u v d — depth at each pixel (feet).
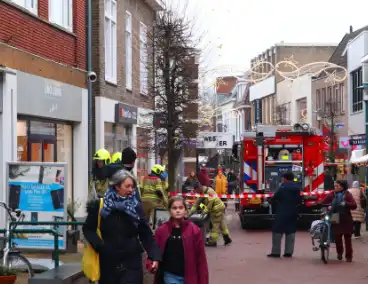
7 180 42.19
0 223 47.75
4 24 49.01
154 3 98.99
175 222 24.91
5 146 48.65
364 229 77.61
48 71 57.62
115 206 23.22
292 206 52.24
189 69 77.30
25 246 41.96
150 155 101.91
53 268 35.47
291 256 52.44
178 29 77.05
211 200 58.85
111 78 81.61
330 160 135.23
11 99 49.65
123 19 86.22
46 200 41.86
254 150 76.02
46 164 41.88
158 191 46.88
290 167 76.13
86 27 69.21
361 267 46.73
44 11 57.57
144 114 84.28
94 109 75.56
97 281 25.45
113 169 30.76
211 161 155.63
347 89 161.07
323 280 41.27
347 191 49.47
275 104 234.17
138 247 23.57
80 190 66.54
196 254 24.75
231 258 51.47
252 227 78.07
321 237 48.80
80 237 49.62
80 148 66.85
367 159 80.33
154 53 77.46
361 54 147.54
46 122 59.21
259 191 75.82
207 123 110.52
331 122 156.56
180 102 76.74
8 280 32.04
